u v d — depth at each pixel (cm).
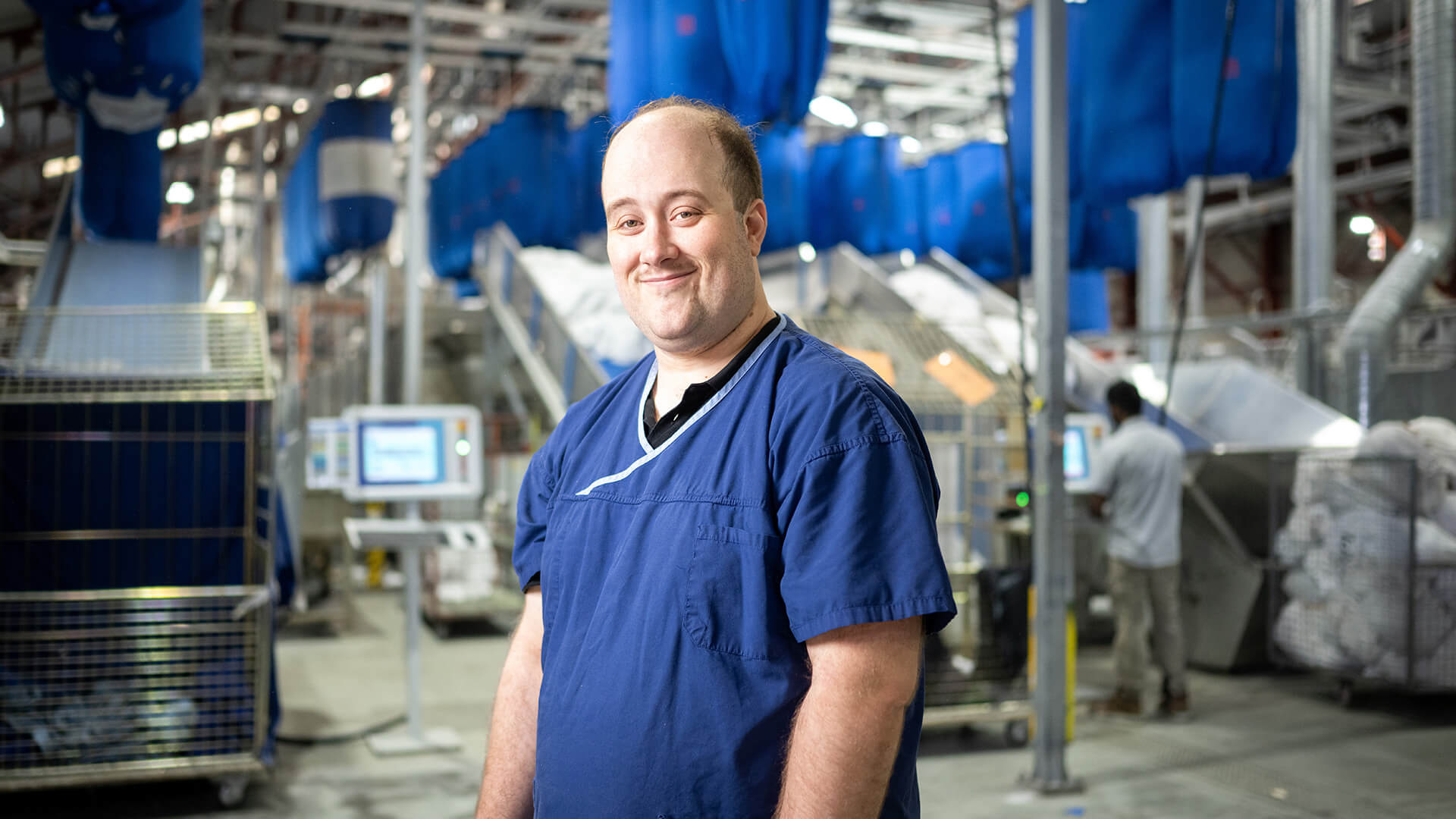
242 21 736
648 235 103
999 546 516
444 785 379
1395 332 569
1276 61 453
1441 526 476
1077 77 539
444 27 861
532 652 125
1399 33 948
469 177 863
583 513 110
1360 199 1377
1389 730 437
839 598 89
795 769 91
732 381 104
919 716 101
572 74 948
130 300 566
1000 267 788
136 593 351
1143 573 460
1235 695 500
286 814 346
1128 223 761
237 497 379
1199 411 651
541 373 759
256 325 409
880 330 522
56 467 366
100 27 434
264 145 1006
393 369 1157
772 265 904
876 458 94
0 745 338
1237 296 1636
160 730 351
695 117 104
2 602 350
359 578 976
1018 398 485
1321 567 491
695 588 96
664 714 96
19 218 1075
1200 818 335
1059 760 361
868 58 989
